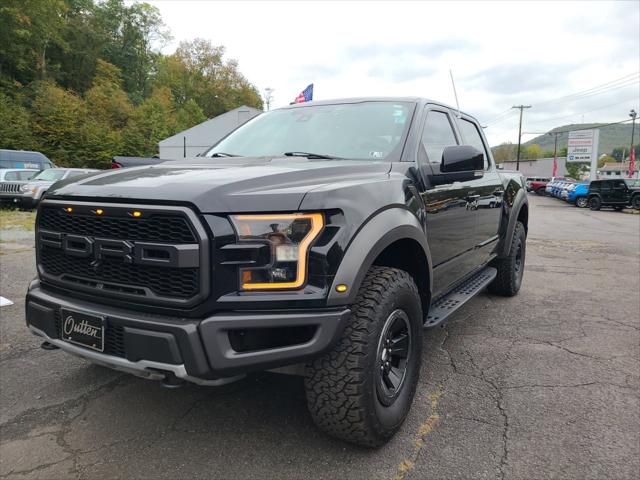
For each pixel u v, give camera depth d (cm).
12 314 456
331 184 225
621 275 699
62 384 312
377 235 223
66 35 5794
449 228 331
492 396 300
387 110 334
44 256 249
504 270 527
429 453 238
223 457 233
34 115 3766
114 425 262
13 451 238
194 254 194
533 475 221
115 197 213
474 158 292
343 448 241
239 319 195
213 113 7938
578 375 333
